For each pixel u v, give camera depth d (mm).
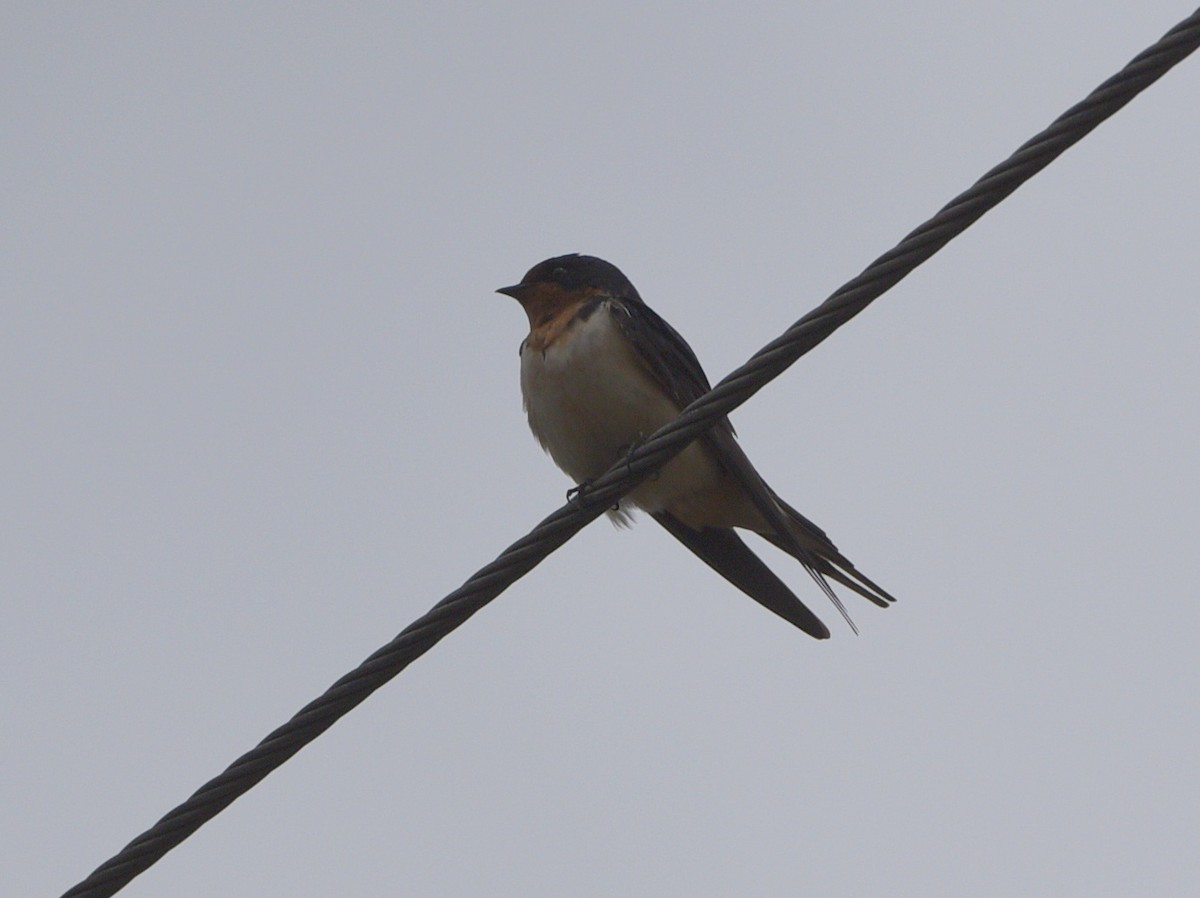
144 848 8703
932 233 8453
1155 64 7867
